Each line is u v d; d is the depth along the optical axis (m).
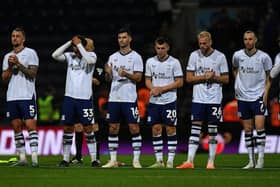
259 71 40.41
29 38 79.50
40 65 76.81
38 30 80.56
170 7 80.19
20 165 39.94
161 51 40.94
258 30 73.56
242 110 40.84
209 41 40.22
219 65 40.25
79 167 39.16
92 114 39.75
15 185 30.45
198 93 40.19
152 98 41.00
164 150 55.28
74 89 39.41
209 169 38.25
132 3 82.31
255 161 43.31
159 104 40.81
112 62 40.78
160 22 79.00
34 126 39.50
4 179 32.56
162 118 40.94
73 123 39.78
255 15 76.38
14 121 39.75
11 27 81.06
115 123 40.66
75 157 44.38
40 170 36.72
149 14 80.44
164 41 40.94
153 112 41.00
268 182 31.59
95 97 55.97
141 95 60.78
